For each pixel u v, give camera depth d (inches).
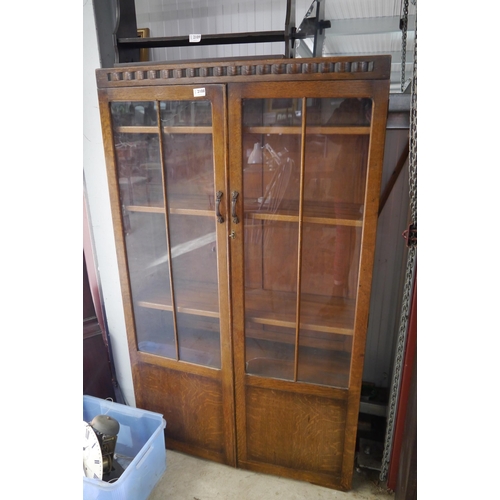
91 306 68.9
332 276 51.1
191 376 59.3
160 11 65.1
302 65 42.1
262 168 48.3
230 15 62.3
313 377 54.2
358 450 63.3
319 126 44.8
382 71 40.4
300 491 58.2
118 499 49.3
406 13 52.2
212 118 46.5
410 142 46.2
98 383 70.4
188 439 63.6
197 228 54.3
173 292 57.2
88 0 54.0
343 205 48.2
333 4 58.5
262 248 51.7
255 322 54.6
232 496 57.7
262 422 57.9
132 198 55.7
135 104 50.6
